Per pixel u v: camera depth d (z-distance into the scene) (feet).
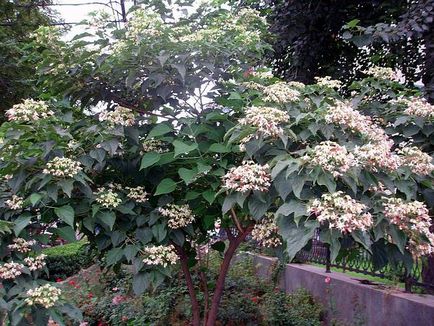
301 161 6.12
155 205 9.77
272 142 7.62
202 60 9.25
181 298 15.80
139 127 9.90
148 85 9.25
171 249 8.56
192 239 11.10
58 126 8.39
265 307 15.30
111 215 8.23
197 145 8.48
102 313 16.80
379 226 6.34
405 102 9.16
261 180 6.75
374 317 13.10
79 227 9.22
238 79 9.98
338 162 6.02
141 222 8.86
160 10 10.37
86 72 9.62
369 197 6.82
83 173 8.21
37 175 7.78
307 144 7.64
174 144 8.21
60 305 7.12
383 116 9.41
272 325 14.48
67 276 27.96
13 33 31.22
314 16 17.06
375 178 6.56
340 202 5.65
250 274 19.26
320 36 17.65
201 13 10.80
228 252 10.77
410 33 11.66
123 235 8.70
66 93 9.95
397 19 15.43
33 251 7.79
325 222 5.83
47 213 8.16
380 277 13.97
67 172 7.70
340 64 18.62
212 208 9.64
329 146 6.15
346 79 18.56
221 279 10.91
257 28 11.60
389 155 6.58
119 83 9.95
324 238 5.74
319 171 6.03
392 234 6.31
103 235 9.10
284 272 19.08
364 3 17.16
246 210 8.37
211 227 10.66
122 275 18.48
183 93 9.67
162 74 9.02
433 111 8.52
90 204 8.45
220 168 8.59
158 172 9.66
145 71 9.29
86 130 8.79
